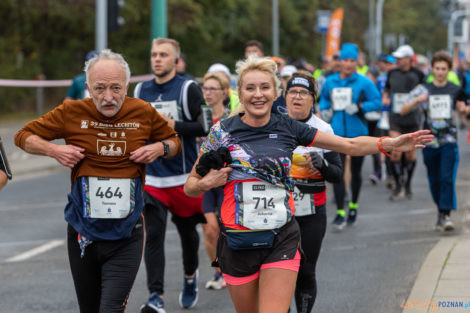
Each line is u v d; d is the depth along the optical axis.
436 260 12.93
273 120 7.64
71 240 8.18
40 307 11.30
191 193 7.85
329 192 22.44
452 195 16.14
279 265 7.51
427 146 16.28
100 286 8.30
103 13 26.89
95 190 8.00
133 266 8.06
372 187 23.48
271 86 7.47
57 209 20.59
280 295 7.45
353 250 14.64
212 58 78.06
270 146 7.54
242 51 84.94
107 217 7.97
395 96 20.53
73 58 70.25
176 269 13.60
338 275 12.66
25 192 23.81
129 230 8.05
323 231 9.42
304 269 9.32
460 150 34.50
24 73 65.44
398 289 11.61
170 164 11.11
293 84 9.59
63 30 63.06
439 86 16.28
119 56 7.94
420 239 15.45
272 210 7.50
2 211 20.34
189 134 11.06
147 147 8.09
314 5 97.88
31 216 19.55
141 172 8.23
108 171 8.02
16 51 66.75
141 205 8.23
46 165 30.16
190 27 66.94
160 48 11.27
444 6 90.69
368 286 11.88
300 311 9.37
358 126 17.00
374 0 125.06
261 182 7.52
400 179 21.09
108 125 8.01
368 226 17.16
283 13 90.00
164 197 11.11
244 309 7.86
